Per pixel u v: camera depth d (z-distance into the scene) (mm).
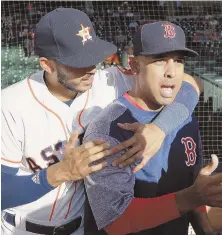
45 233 1946
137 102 1789
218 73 6426
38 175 1626
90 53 1701
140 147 1643
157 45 1624
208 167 1535
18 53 6539
